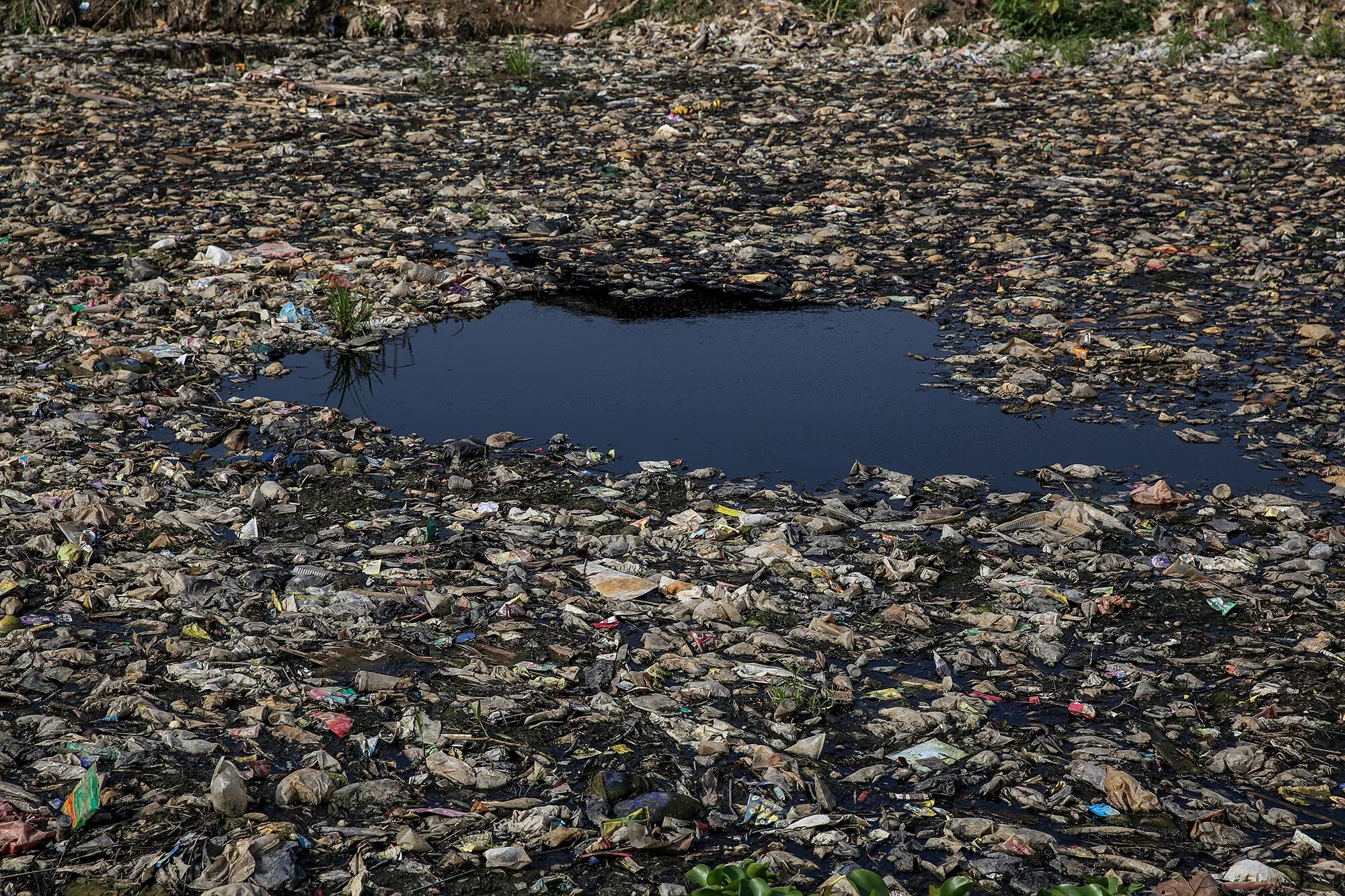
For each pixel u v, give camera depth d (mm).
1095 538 5637
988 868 3600
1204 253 9320
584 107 13891
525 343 7902
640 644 4766
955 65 16078
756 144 12336
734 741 4195
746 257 9320
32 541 5238
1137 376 7383
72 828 3627
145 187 10695
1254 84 14711
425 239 9617
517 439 6598
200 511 5676
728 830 3773
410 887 3482
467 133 12703
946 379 7410
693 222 10094
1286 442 6547
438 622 4840
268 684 4398
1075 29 17562
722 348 7867
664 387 7305
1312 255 9281
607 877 3553
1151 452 6484
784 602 5086
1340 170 11336
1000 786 3977
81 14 17875
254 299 8305
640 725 4266
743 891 3211
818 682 4535
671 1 18219
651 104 14031
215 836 3615
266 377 7297
